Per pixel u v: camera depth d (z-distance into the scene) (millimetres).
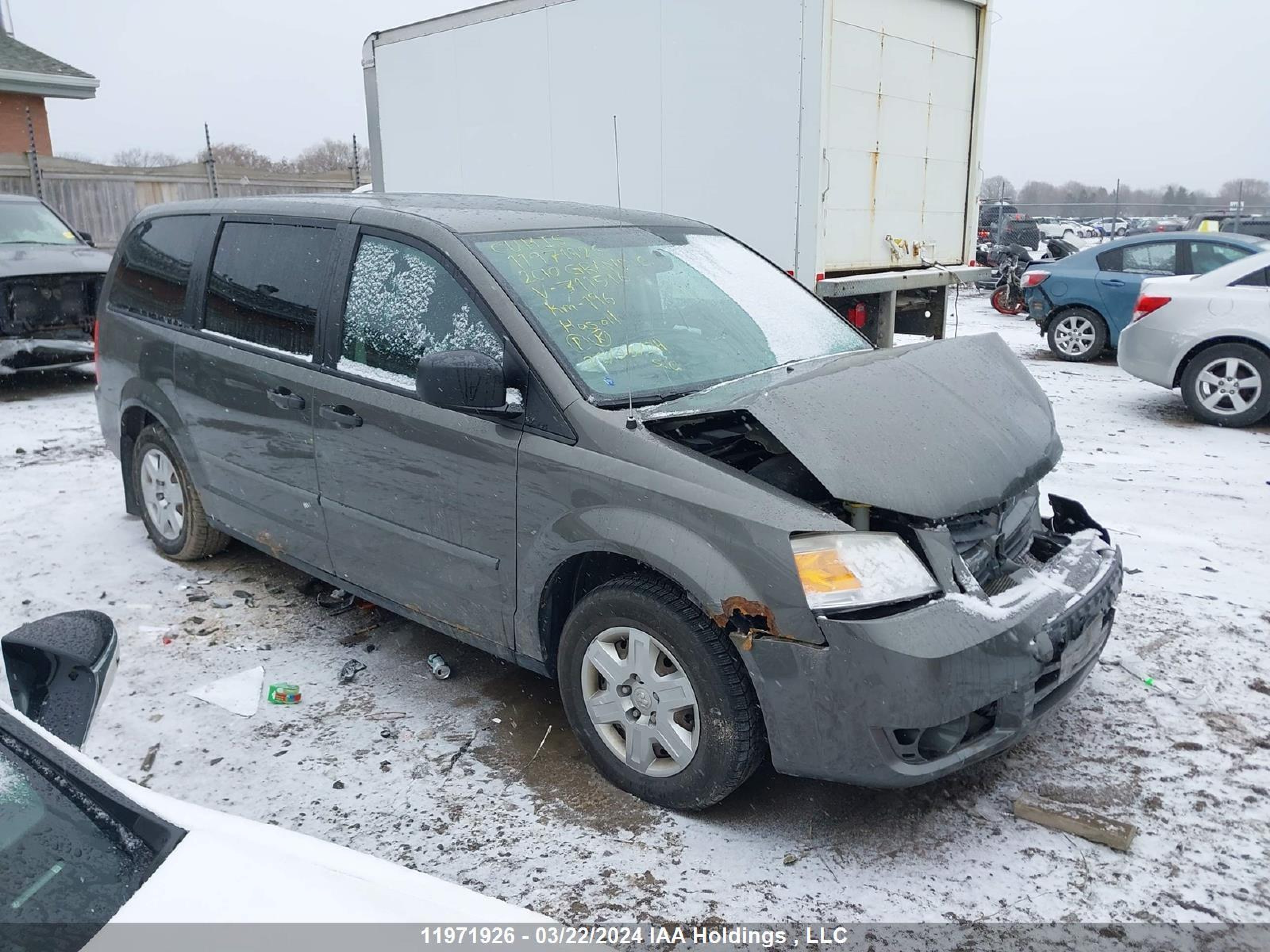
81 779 1806
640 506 2896
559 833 2957
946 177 8383
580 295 3482
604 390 3170
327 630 4406
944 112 8180
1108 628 3279
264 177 20266
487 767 3320
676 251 4066
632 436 2969
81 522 5848
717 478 2812
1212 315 8039
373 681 3934
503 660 3781
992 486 2896
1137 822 2982
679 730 2955
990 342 3688
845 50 7027
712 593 2721
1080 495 6203
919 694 2578
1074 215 32062
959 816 3041
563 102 8453
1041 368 11133
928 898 2672
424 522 3539
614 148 8125
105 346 5227
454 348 3406
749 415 2850
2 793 1734
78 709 2086
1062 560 3246
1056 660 2891
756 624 2693
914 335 8945
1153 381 8484
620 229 4027
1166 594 4656
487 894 2689
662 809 3070
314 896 1616
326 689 3865
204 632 4363
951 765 2717
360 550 3861
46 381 10812
